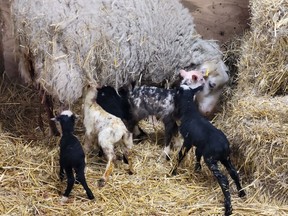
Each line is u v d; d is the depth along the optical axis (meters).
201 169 2.00
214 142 1.77
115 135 1.88
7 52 2.75
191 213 1.74
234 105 2.08
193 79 2.14
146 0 2.09
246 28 2.66
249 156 1.85
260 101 1.99
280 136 1.79
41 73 2.01
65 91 1.99
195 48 2.26
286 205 1.76
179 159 1.95
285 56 2.02
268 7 2.03
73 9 1.94
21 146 2.13
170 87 2.29
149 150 2.18
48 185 1.88
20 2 2.00
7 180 1.89
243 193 1.81
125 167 2.03
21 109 2.55
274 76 2.04
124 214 1.73
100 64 2.02
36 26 1.95
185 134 1.86
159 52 2.14
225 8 2.65
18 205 1.75
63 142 1.77
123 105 2.12
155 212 1.74
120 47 2.03
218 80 2.25
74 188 1.87
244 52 2.21
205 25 2.70
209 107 2.28
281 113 1.88
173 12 2.19
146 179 1.96
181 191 1.88
